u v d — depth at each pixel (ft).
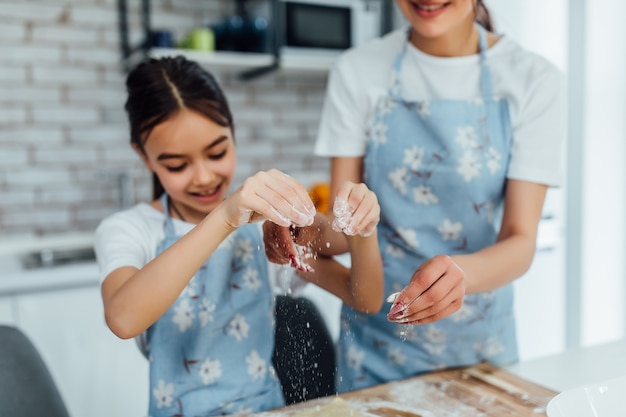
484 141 3.61
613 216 7.39
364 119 3.90
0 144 7.64
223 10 8.62
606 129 7.41
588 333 7.72
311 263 3.34
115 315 2.71
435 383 3.23
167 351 3.31
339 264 3.57
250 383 3.37
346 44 8.07
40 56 7.72
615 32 7.31
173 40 7.61
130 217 3.52
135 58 7.54
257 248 3.63
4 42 7.55
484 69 3.67
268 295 3.60
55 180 7.90
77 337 6.24
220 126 3.24
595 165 7.51
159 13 8.25
